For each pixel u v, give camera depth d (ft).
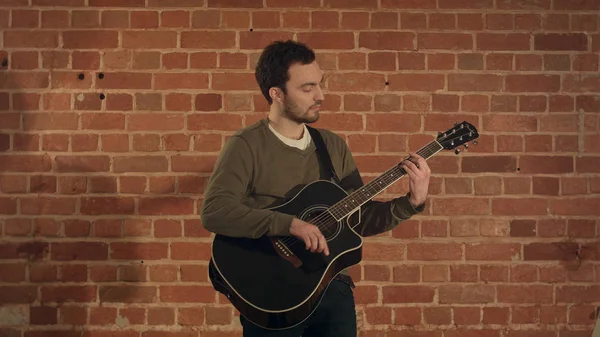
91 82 11.92
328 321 8.59
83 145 11.92
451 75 12.00
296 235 8.18
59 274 11.91
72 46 11.93
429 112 11.98
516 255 12.01
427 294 11.98
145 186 11.92
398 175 8.94
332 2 11.97
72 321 11.91
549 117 12.04
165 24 11.93
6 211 11.90
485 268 12.00
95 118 11.93
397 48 11.98
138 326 11.92
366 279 11.98
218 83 11.94
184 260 11.93
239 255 8.47
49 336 11.90
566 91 12.04
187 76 11.93
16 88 11.90
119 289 11.91
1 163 11.89
